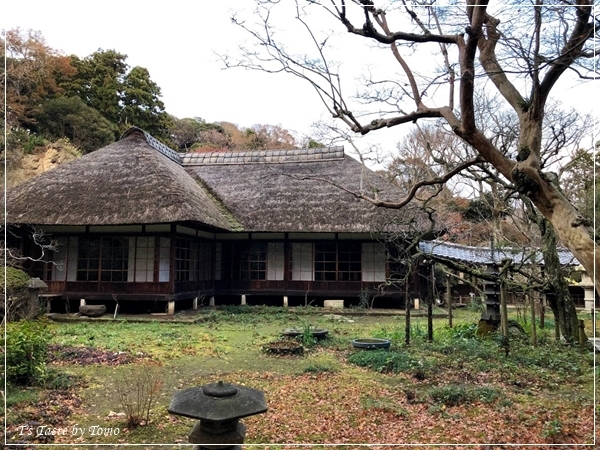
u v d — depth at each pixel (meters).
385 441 4.70
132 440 4.70
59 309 14.34
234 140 34.75
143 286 13.78
